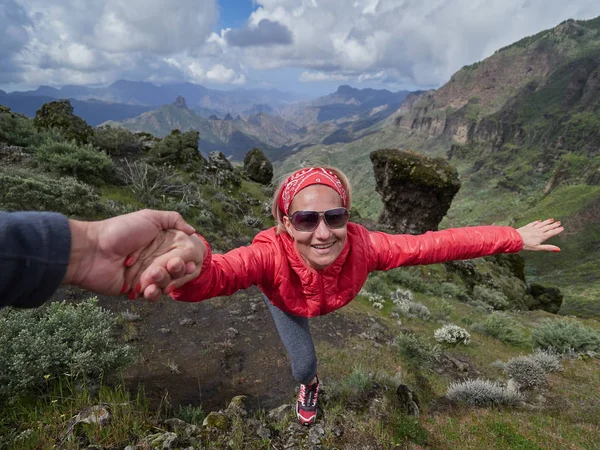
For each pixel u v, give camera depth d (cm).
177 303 383
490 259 1418
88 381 161
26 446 115
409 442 170
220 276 64
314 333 374
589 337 479
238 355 299
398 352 356
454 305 764
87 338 173
